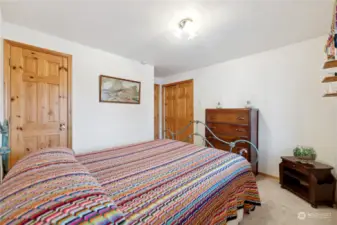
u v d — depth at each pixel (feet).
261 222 5.27
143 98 11.28
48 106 7.41
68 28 6.72
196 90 13.10
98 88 9.00
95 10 5.46
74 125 8.15
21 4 5.14
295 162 7.00
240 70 10.33
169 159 5.02
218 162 4.74
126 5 5.17
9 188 2.32
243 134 8.78
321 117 7.36
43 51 7.18
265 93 9.21
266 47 8.62
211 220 3.23
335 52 3.63
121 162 4.73
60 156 3.56
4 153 5.24
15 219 1.67
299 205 6.23
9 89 6.41
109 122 9.51
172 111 15.51
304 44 7.80
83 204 1.94
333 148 7.02
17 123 6.65
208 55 9.84
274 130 8.87
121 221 1.99
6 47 6.30
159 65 11.93
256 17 5.78
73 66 8.07
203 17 5.78
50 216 1.71
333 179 6.22
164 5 5.16
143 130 11.28
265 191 7.33
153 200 2.79
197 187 3.38
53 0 4.96
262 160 9.34
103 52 9.14
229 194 3.96
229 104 10.93
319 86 7.41
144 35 7.25
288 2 4.98
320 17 5.80
